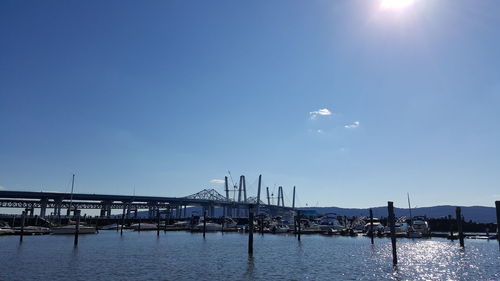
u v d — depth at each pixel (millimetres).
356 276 42656
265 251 69562
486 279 42062
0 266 46906
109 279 38969
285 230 139250
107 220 189875
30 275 40844
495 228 149000
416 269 48062
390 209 51875
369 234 121000
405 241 102375
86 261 52188
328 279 40625
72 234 118500
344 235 127938
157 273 42750
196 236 119250
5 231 109312
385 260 56688
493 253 68625
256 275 42469
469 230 152000
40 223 152625
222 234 129500
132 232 143875
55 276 40406
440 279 41781
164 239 102125
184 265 49125
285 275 42625
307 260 55812
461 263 54281
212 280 39344
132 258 55969
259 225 158500
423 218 151625
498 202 33188
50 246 75188
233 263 51719
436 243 95000
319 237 120375
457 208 82562
